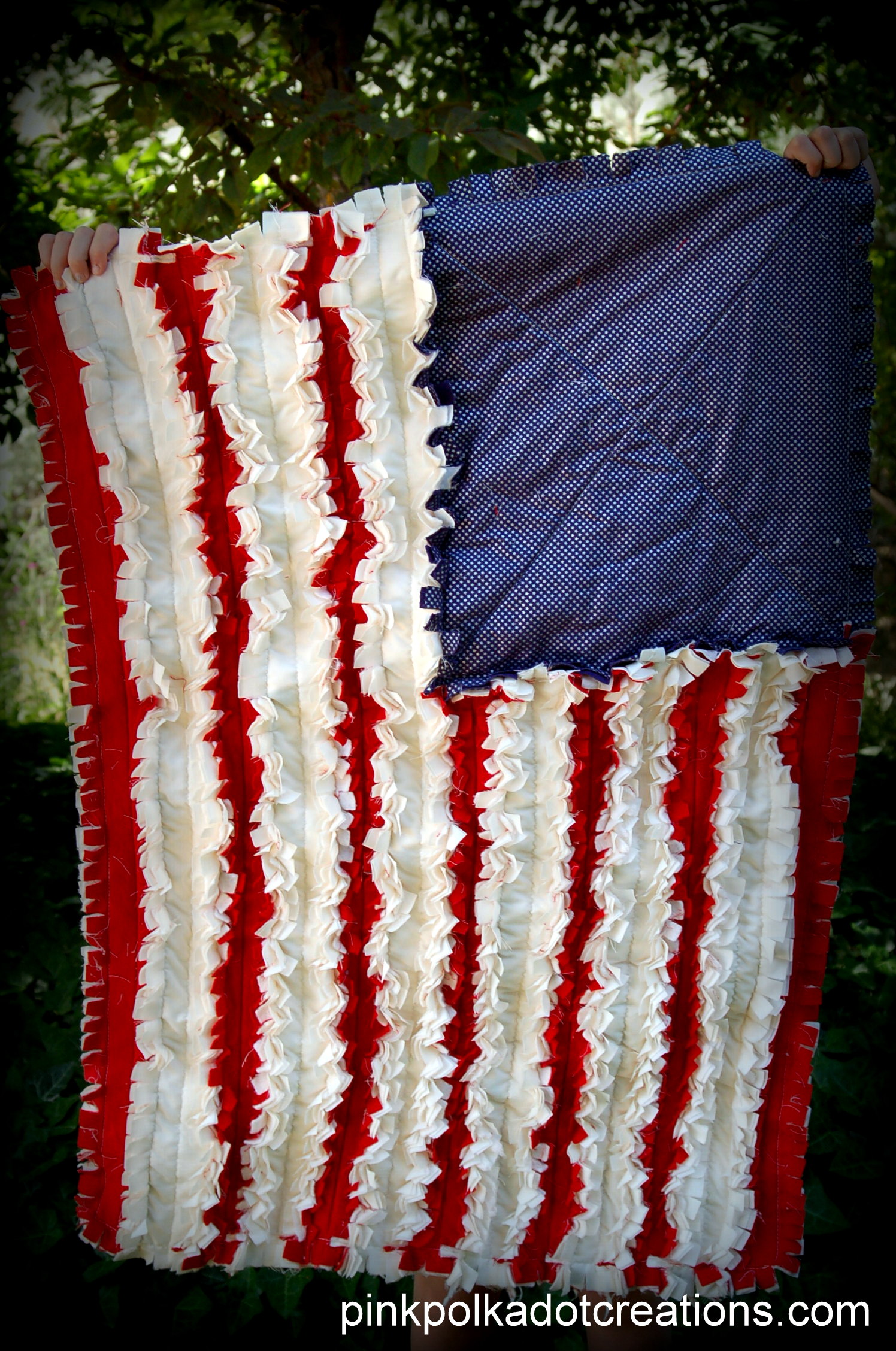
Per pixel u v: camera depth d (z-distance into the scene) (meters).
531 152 1.37
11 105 2.07
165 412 1.03
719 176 0.97
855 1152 1.51
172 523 1.04
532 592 1.01
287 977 1.07
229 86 1.68
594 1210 1.11
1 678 3.44
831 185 1.00
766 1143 1.15
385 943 1.06
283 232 0.98
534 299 0.99
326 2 1.63
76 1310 1.38
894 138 2.34
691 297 0.99
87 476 1.06
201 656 1.04
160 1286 1.40
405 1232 1.10
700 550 1.01
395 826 1.04
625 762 1.05
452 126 1.38
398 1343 1.40
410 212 0.96
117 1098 1.09
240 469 1.03
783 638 1.03
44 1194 1.44
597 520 1.00
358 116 1.37
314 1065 1.08
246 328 1.01
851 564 1.05
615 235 0.97
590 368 0.99
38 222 2.01
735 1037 1.13
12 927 1.83
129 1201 1.08
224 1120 1.07
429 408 0.97
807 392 1.01
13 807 2.26
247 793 1.07
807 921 1.12
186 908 1.07
